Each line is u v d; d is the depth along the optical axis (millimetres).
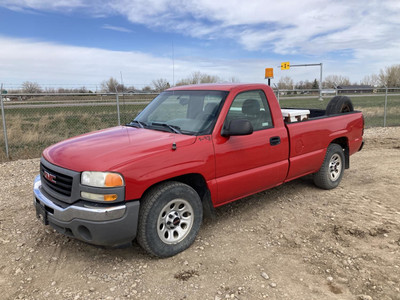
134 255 3555
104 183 2973
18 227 4238
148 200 3252
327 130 5262
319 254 3527
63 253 3604
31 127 12484
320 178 5453
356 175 6566
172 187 3383
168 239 3475
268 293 2893
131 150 3232
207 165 3635
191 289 2955
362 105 23141
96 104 11664
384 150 9133
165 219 3422
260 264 3352
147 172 3158
